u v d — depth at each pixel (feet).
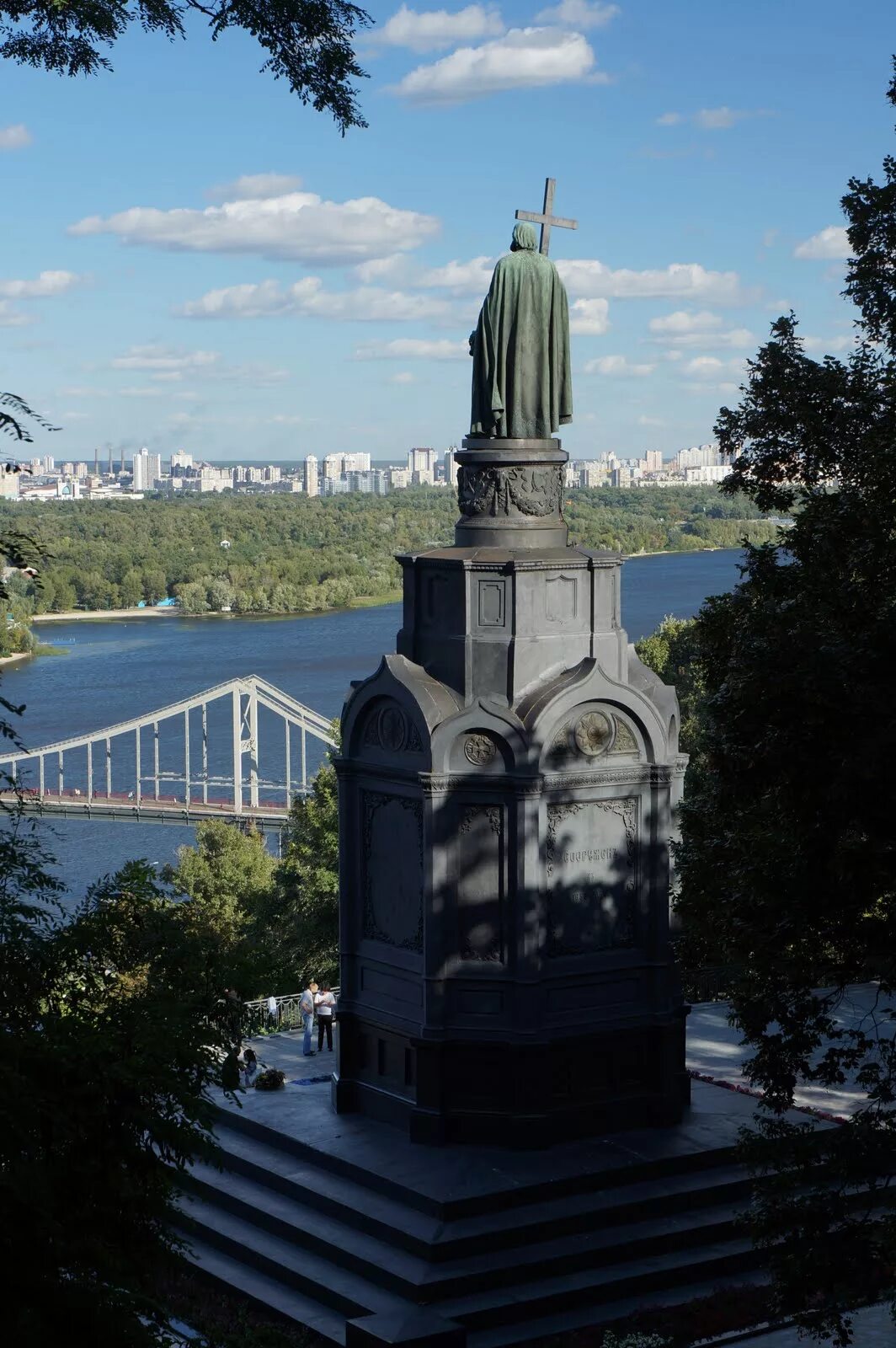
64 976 52.90
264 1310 90.17
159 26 64.08
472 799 102.42
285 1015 139.64
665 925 105.81
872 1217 95.81
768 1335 85.97
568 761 103.14
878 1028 121.60
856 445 86.58
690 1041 123.34
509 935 102.42
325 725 468.34
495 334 105.60
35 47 63.05
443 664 105.40
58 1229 46.80
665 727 108.17
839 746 69.82
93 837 433.48
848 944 76.59
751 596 83.76
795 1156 75.10
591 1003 104.27
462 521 107.96
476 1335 86.07
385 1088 107.45
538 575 104.06
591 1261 91.86
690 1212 97.30
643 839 106.01
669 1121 105.29
